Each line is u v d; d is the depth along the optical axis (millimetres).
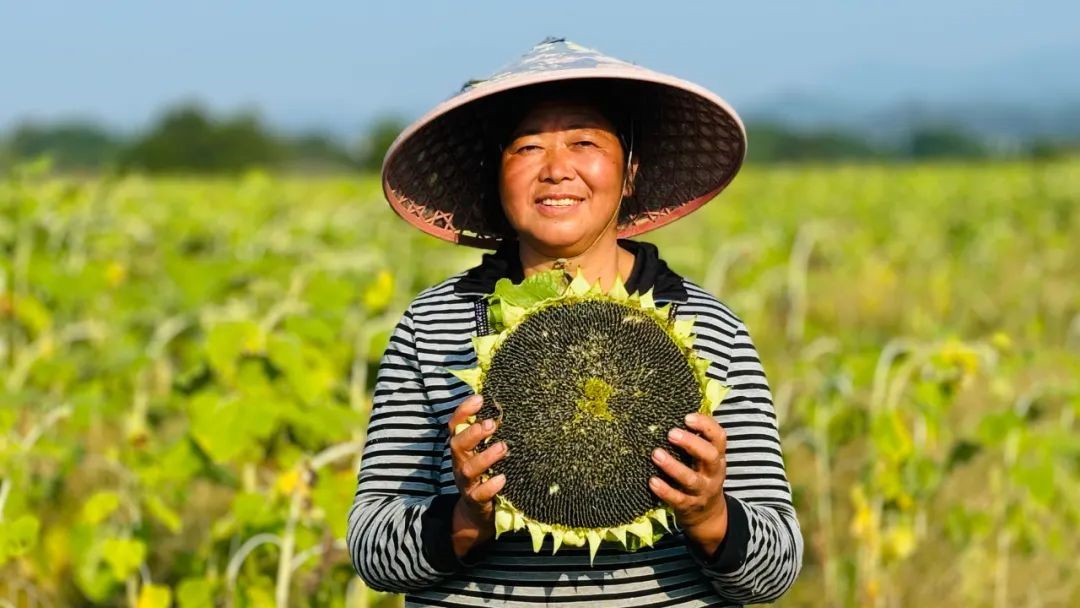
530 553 2936
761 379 3068
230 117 77500
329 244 11477
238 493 5371
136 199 15609
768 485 2980
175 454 5062
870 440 5934
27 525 4559
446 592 3008
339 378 6438
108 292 9312
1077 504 5988
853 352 7023
